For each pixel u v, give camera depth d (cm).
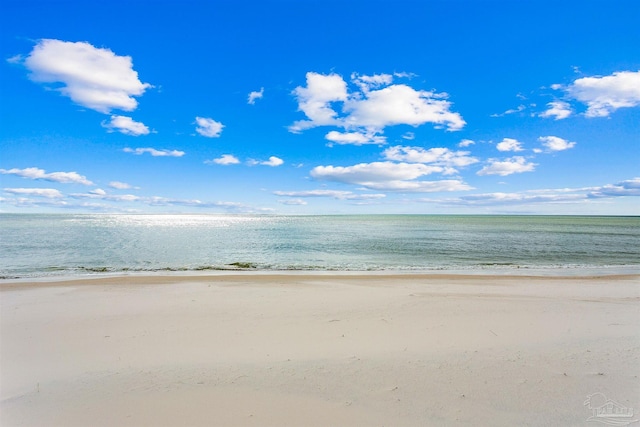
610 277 1599
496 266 2075
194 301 1012
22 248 2906
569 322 783
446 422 378
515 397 432
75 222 9425
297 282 1379
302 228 6988
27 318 824
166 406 414
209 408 409
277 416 391
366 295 1104
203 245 3312
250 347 621
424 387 459
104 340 662
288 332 711
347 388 459
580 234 5197
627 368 518
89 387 466
